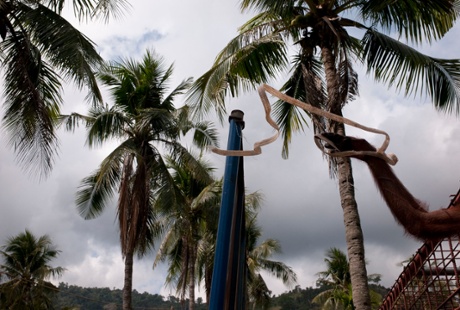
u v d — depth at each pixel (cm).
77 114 1908
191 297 2489
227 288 346
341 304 3459
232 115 415
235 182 381
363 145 281
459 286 673
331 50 1120
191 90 1234
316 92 1075
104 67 1324
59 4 1280
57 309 3050
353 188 955
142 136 1906
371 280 3372
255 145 234
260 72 1258
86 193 1966
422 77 1145
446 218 278
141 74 2023
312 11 1139
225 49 1236
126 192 1758
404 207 278
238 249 372
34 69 1265
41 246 3288
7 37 1226
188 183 2531
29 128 1201
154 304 8219
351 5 1152
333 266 3450
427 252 749
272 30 1217
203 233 2578
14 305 2370
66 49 1185
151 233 1948
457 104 1120
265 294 3453
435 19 1144
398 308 967
